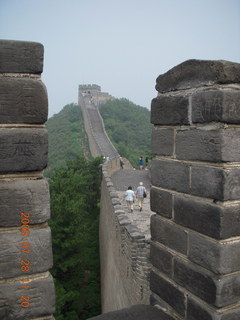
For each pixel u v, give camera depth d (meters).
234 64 3.13
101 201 23.62
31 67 2.79
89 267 21.53
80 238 17.75
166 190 3.84
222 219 3.13
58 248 17.78
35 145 2.84
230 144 3.12
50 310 2.97
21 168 2.82
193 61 3.40
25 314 2.91
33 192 2.87
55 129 59.78
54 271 17.47
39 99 2.82
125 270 10.16
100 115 57.59
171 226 3.77
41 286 2.94
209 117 3.20
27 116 2.80
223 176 3.11
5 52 2.73
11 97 2.76
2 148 2.76
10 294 2.88
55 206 17.45
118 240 11.77
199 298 3.42
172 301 3.79
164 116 3.77
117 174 28.05
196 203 3.40
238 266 3.24
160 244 3.99
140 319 3.72
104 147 42.34
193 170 3.43
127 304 9.77
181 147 3.58
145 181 25.28
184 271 3.59
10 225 2.84
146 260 8.54
